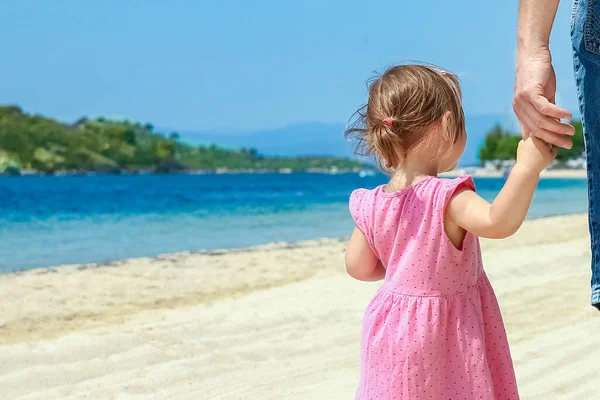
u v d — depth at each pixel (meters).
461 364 2.26
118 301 6.88
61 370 4.33
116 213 22.84
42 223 18.56
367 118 2.56
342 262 9.66
